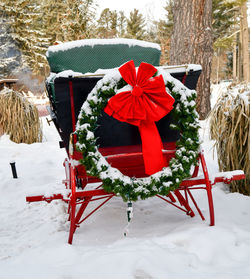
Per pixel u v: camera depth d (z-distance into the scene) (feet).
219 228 6.66
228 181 7.11
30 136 21.58
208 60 21.62
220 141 10.01
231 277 4.91
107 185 6.21
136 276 5.01
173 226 7.34
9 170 14.79
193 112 6.52
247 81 10.87
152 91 6.23
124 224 8.01
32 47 74.64
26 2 74.84
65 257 5.89
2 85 23.16
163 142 7.70
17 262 5.88
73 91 6.55
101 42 7.76
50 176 13.80
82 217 8.76
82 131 6.19
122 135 7.28
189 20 20.97
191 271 5.16
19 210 10.09
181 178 6.30
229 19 76.89
